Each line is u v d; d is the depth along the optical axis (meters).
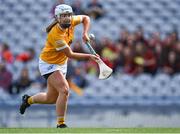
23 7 56.75
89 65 47.16
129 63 47.91
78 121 39.34
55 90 24.41
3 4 56.88
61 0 48.59
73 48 45.53
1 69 44.66
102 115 39.56
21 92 44.28
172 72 48.12
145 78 48.03
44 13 56.28
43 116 38.91
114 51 47.84
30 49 50.44
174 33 48.84
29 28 55.16
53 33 23.12
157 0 57.72
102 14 55.09
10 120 39.41
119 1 57.03
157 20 56.44
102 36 53.75
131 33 50.56
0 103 41.47
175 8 57.56
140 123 39.94
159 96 45.47
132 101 42.12
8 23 55.59
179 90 48.12
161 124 40.16
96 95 46.69
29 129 21.64
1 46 50.28
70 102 41.53
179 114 40.22
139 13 56.59
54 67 23.77
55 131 20.36
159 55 48.06
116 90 47.53
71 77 44.50
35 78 46.03
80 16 24.48
